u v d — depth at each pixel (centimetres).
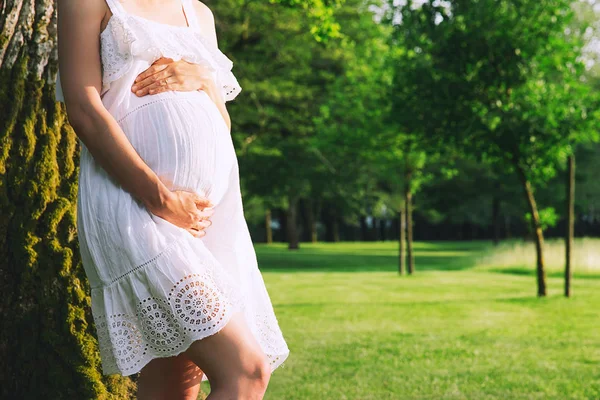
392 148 1844
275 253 3438
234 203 221
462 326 903
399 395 522
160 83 211
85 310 315
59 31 205
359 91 1878
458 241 6006
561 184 3312
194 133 209
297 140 2752
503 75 1245
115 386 312
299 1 944
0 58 329
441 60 1284
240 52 2394
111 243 198
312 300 1227
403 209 1930
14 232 315
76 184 329
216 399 193
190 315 192
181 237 198
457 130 1300
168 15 220
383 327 890
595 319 974
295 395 514
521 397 523
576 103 1262
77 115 200
